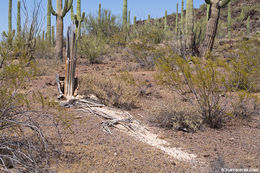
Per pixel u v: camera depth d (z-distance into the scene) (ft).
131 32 67.51
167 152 14.33
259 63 21.24
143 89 27.78
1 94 11.60
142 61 43.70
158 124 19.07
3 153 11.44
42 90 25.23
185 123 18.67
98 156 12.72
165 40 50.26
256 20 99.50
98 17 73.31
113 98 23.47
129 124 18.28
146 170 11.83
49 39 71.67
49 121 16.42
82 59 55.72
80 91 24.50
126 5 72.33
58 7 49.14
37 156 11.74
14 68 11.92
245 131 18.29
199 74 19.86
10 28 78.95
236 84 21.49
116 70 41.34
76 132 15.72
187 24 41.65
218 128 19.03
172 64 22.98
